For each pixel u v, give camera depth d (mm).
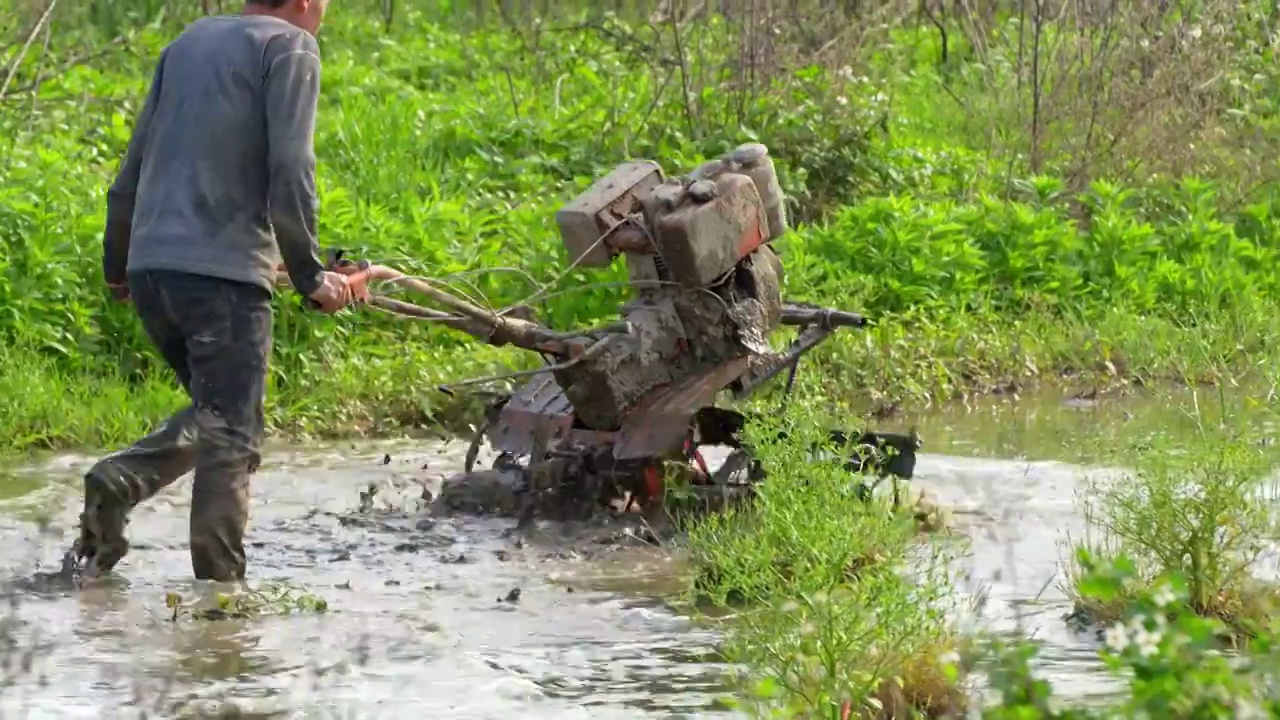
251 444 8914
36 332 13609
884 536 8430
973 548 9781
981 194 18234
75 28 22750
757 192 10312
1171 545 8562
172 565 9305
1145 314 17047
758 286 10445
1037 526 10336
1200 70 21297
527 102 20578
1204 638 5637
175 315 8766
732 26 20656
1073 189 20156
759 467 10234
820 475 8633
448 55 23719
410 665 7656
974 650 7312
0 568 9172
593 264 10188
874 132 20234
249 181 8812
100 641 7922
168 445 9062
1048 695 5680
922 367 14953
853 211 17328
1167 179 20250
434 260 15219
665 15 21156
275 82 8734
